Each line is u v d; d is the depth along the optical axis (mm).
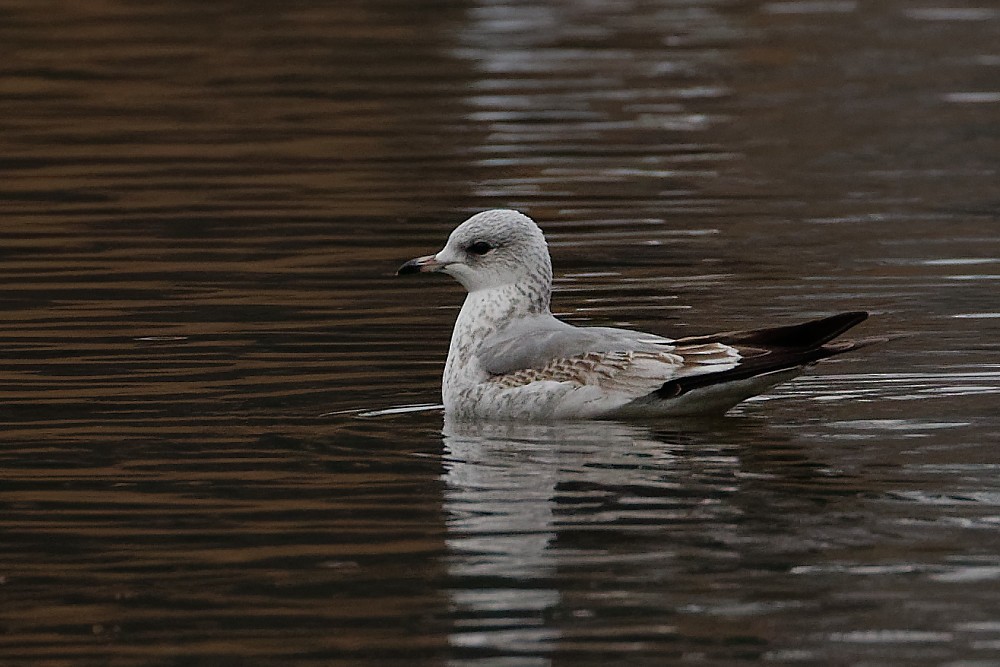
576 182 23219
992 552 9828
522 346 12930
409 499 10938
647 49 34094
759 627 8891
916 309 16328
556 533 10258
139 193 22422
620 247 19484
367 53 33219
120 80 30359
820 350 12180
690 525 10352
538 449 11977
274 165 24203
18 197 22234
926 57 33094
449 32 35781
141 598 9430
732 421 12680
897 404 13109
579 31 36094
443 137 26156
